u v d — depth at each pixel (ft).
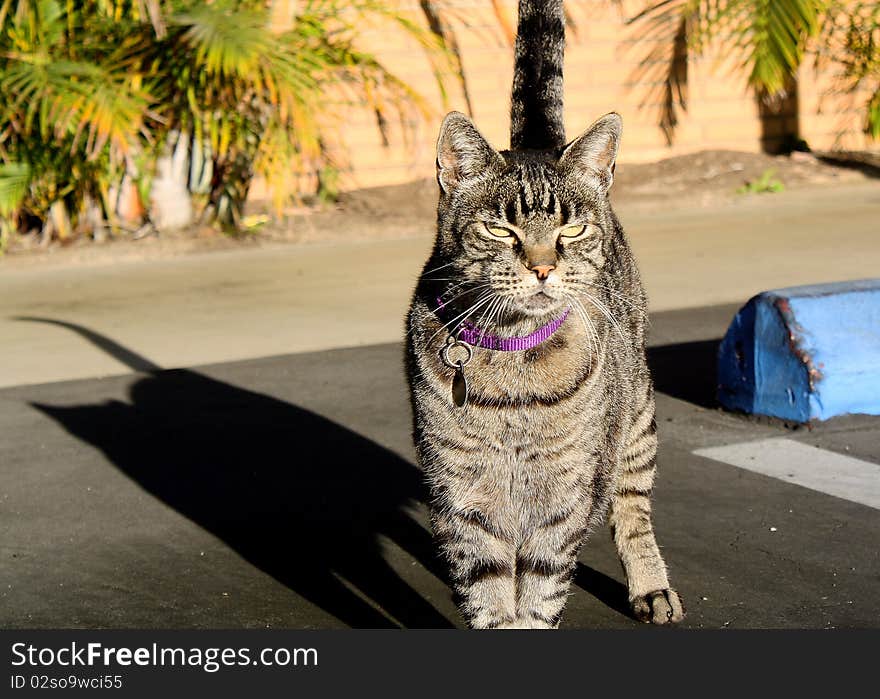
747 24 14.98
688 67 15.11
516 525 4.31
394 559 5.04
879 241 10.64
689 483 5.54
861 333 6.12
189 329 8.32
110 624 4.63
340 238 12.01
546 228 4.25
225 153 11.84
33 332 8.32
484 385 4.21
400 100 13.51
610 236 4.53
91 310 9.03
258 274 10.26
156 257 11.25
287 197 12.35
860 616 4.59
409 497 5.54
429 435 4.25
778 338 6.09
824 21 14.74
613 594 4.81
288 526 5.30
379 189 13.70
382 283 9.71
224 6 10.77
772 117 15.61
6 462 5.93
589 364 4.26
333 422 6.34
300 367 7.23
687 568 4.89
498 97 14.40
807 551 4.98
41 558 5.07
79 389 6.90
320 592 4.82
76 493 5.61
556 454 4.23
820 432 6.01
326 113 11.73
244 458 5.94
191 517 5.38
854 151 15.81
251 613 4.69
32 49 10.80
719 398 6.38
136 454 6.00
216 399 6.69
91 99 10.21
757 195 13.67
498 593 4.29
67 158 11.16
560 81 5.01
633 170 14.71
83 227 11.85
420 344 4.29
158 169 11.82
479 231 4.27
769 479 5.56
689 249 10.69
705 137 15.38
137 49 10.84
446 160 4.36
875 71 15.46
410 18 13.87
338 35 13.06
